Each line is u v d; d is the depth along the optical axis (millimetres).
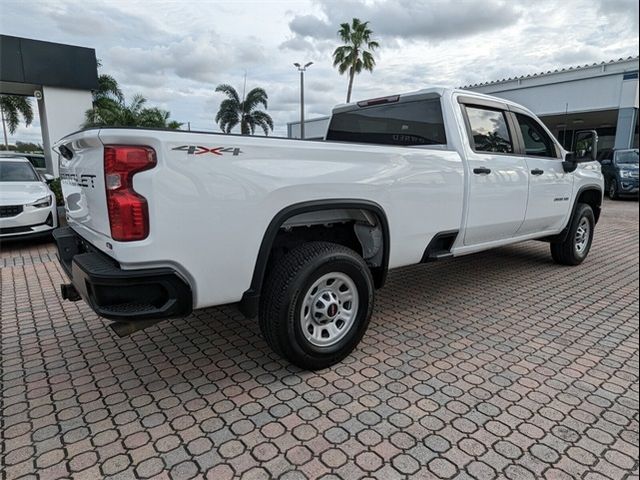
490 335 3453
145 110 19625
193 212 2221
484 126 4027
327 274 2764
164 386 2701
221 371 2883
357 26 28719
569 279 5027
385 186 3021
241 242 2410
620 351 3172
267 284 2656
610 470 1976
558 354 3121
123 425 2311
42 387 2701
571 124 22391
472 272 5320
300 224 2900
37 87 15180
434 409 2443
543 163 4617
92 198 2428
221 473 1959
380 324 3684
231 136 2340
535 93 17766
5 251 6715
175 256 2211
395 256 3242
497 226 4137
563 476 1938
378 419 2352
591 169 5578
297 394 2602
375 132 4453
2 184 7137
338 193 2762
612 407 2467
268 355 3111
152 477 1935
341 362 2998
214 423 2322
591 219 5621
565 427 2287
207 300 2389
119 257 2133
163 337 3428
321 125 25453
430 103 3863
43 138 16234
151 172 2098
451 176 3520
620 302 4234
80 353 3168
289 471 1970
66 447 2139
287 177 2523
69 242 3020
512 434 2229
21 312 4012
